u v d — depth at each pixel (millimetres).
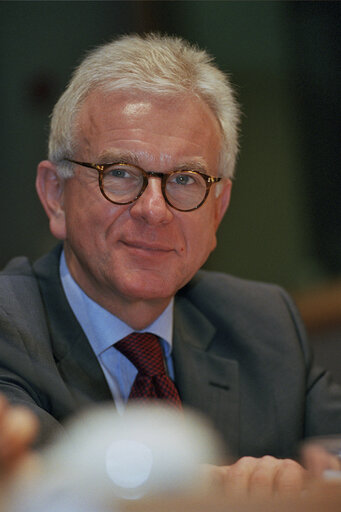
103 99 2289
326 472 1411
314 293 5965
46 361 2244
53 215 2533
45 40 5141
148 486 932
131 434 1734
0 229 5109
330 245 6168
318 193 6137
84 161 2318
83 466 1104
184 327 2729
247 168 5879
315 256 6145
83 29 5254
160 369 2420
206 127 2371
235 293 2938
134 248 2289
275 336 2828
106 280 2330
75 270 2475
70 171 2369
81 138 2326
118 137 2252
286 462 1798
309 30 6004
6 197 5113
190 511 774
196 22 5551
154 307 2418
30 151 5133
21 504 849
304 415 2775
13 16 5027
